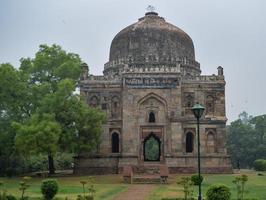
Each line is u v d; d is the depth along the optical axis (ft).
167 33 197.57
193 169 173.17
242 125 297.74
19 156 184.14
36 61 180.34
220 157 175.11
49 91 173.47
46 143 150.92
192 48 205.57
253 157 281.54
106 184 141.59
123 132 175.94
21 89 170.19
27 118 170.30
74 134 164.86
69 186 131.44
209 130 177.88
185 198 95.14
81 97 175.01
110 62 201.16
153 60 191.42
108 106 181.06
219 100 181.16
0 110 173.99
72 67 179.63
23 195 99.86
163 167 157.28
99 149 177.99
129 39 197.47
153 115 177.78
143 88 178.50
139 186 135.13
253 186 127.34
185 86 181.88
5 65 169.99
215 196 83.46
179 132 175.73
